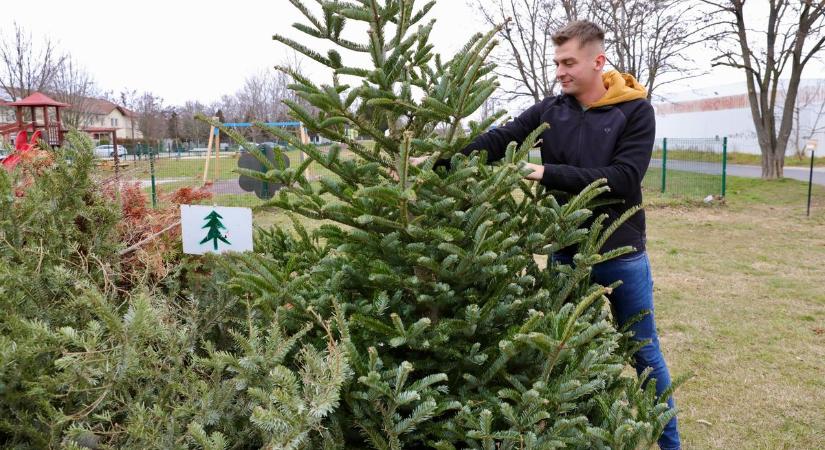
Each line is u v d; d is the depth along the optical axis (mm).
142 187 3404
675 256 8102
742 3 15578
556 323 1736
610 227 2135
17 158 2607
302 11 1813
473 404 1723
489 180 1881
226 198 11609
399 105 1826
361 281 1940
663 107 38875
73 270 2262
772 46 16250
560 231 2072
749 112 30078
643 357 2652
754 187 15391
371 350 1605
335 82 1827
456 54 1911
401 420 1686
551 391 1739
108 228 2422
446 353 1816
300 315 1936
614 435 1708
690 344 4801
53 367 1870
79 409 1854
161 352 1876
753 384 4043
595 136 2482
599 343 2039
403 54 1898
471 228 1859
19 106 15297
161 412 1650
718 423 3527
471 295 1865
